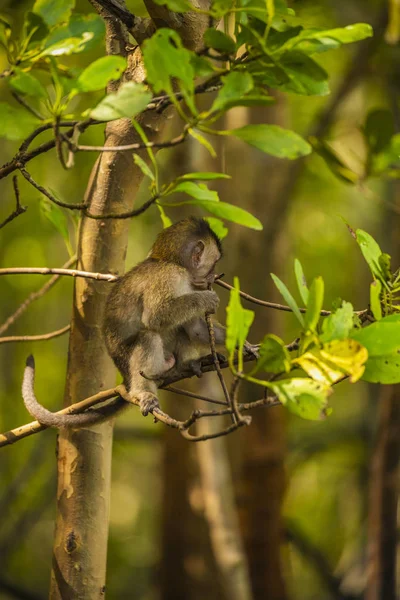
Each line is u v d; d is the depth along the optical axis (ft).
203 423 44.24
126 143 24.73
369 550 44.32
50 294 76.18
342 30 18.21
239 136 17.75
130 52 24.12
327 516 77.82
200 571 50.60
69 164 18.10
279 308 23.04
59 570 25.50
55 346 79.30
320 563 63.31
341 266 76.23
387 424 43.45
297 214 75.41
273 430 53.01
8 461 72.90
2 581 59.31
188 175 18.48
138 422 85.81
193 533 50.70
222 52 18.80
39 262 73.82
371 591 43.52
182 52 16.90
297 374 57.98
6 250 72.84
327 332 17.63
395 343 17.87
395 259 46.52
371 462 45.37
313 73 18.80
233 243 51.83
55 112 17.99
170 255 28.86
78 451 25.53
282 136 17.83
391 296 20.81
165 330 27.55
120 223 25.57
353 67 52.08
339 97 52.60
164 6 21.45
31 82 17.99
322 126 52.60
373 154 34.55
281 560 53.98
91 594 25.46
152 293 27.73
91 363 26.25
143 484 89.35
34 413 23.72
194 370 26.00
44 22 19.81
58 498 25.85
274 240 52.60
